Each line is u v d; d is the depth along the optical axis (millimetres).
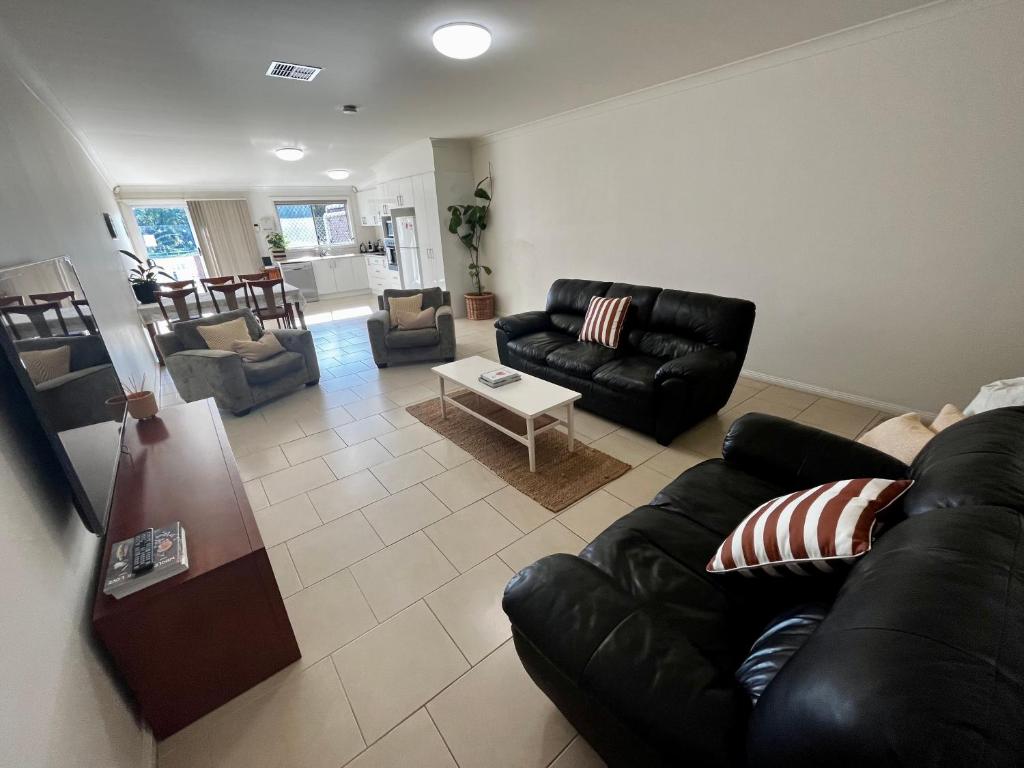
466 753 1261
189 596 1257
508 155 5492
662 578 1260
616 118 4152
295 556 2016
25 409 1191
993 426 978
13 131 2027
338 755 1269
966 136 2441
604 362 3205
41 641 906
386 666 1512
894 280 2859
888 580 649
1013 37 2223
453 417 3371
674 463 2639
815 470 1550
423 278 6863
